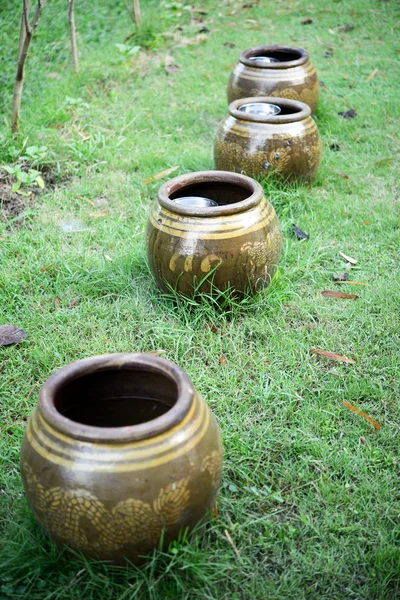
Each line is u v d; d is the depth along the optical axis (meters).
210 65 7.39
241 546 2.54
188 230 3.54
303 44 7.95
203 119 6.37
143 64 7.32
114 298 3.98
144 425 2.16
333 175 5.34
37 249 4.34
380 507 2.69
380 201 4.94
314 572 2.45
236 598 2.35
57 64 7.11
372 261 4.30
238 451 2.93
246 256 3.58
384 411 3.20
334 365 3.47
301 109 4.96
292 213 4.75
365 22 8.47
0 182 5.06
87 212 4.79
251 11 8.88
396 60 7.46
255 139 4.75
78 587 2.34
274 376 3.37
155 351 3.51
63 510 2.19
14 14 7.84
